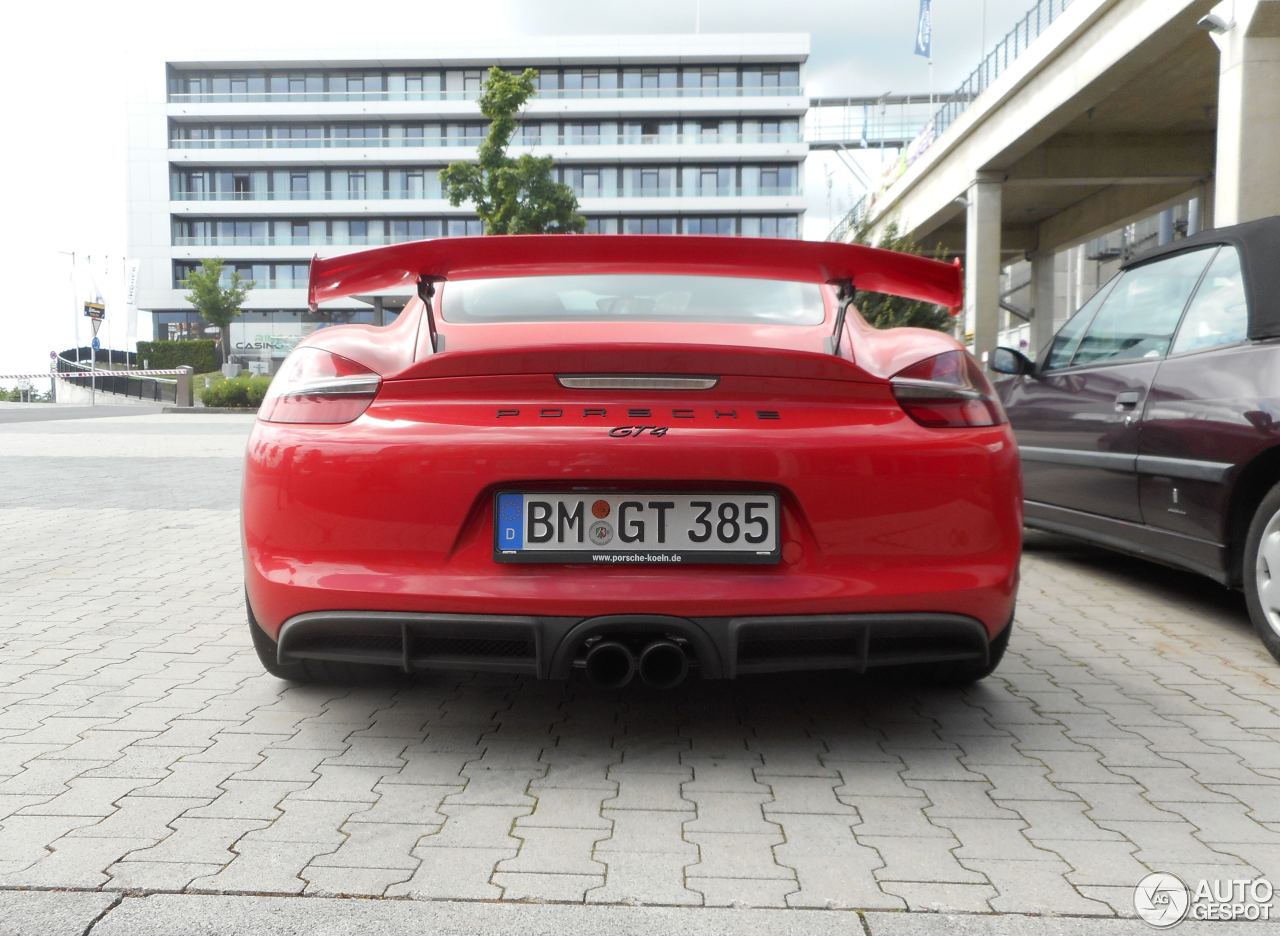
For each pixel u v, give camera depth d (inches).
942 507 98.0
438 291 124.0
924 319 359.3
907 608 96.7
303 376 104.2
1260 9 564.1
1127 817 88.5
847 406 99.1
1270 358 137.2
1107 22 821.2
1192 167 1154.7
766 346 102.5
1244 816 88.8
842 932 69.1
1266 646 136.4
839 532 96.2
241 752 103.9
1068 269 2361.0
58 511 292.4
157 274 2706.7
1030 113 990.4
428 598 94.5
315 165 2723.9
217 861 79.0
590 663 94.4
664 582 94.6
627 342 96.5
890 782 96.5
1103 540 178.2
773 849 81.9
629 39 2704.2
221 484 363.9
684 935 68.7
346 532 97.4
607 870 78.0
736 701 121.3
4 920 69.8
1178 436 151.9
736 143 2728.8
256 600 102.2
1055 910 72.2
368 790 94.0
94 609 171.2
